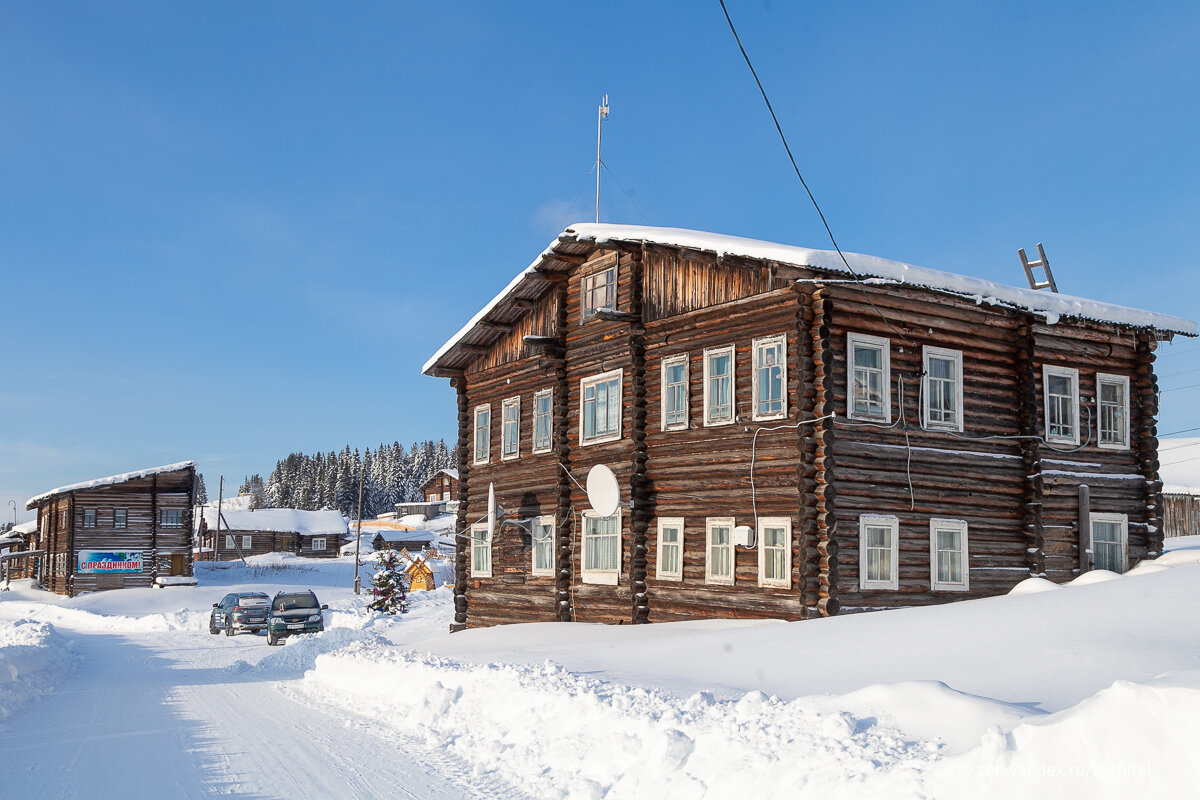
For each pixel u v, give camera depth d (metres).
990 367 20.75
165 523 59.88
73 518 57.41
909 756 6.58
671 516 21.19
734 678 10.97
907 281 18.91
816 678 10.36
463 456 29.64
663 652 13.58
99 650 27.45
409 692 13.30
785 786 6.56
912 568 18.84
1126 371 23.06
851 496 18.22
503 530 27.33
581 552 23.92
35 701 14.97
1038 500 20.58
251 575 67.56
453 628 29.02
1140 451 22.97
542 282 25.64
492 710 10.97
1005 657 10.16
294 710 13.38
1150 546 22.50
